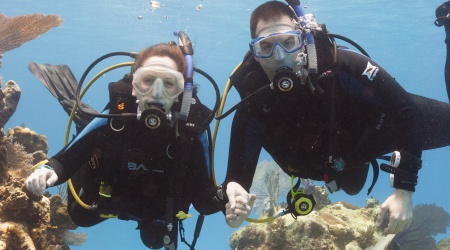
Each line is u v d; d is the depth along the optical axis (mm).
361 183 2043
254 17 1818
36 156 2809
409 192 1614
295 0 1805
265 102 1808
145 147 1741
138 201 1808
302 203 1784
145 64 1742
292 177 1929
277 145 1889
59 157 1730
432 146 2174
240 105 1818
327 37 1774
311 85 1740
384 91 1729
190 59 1786
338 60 1775
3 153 2088
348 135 1844
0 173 2045
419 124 1710
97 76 1882
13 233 1864
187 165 1800
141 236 2016
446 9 2717
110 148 1741
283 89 1702
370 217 3207
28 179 1573
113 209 1764
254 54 1763
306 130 1824
